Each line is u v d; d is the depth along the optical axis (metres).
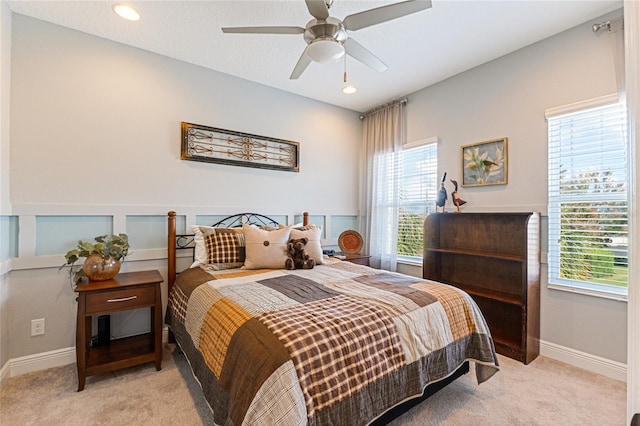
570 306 2.46
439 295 1.95
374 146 4.13
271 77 3.26
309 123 3.84
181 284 2.39
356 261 3.57
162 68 2.82
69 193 2.39
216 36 2.51
